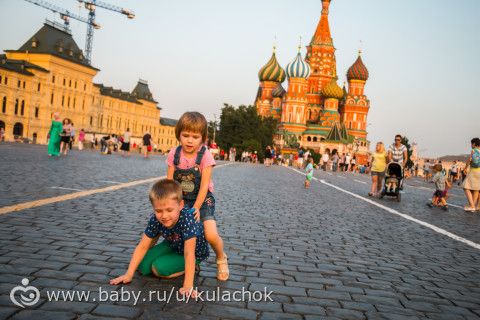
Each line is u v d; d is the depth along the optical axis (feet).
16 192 28.89
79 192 31.65
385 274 16.98
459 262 20.16
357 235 24.97
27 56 310.04
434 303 13.99
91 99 357.00
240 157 340.39
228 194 41.60
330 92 430.20
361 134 437.17
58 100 318.65
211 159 15.06
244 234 22.39
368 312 12.69
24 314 10.69
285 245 20.62
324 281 15.31
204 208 15.02
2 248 15.64
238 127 341.82
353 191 61.62
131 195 33.17
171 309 11.73
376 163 56.54
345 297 13.83
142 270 14.35
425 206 48.16
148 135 126.82
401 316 12.60
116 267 14.82
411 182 128.57
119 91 408.67
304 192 52.49
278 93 476.54
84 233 19.08
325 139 403.34
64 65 320.70
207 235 14.49
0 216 20.79
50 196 28.48
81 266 14.55
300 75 426.92
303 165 200.85
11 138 283.79
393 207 43.50
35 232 18.37
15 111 287.28
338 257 19.12
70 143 108.47
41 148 115.85
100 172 52.42
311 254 19.24
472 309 13.74
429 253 21.59
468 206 46.52
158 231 14.02
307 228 25.84
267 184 60.75
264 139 367.66
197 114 14.79
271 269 16.31
